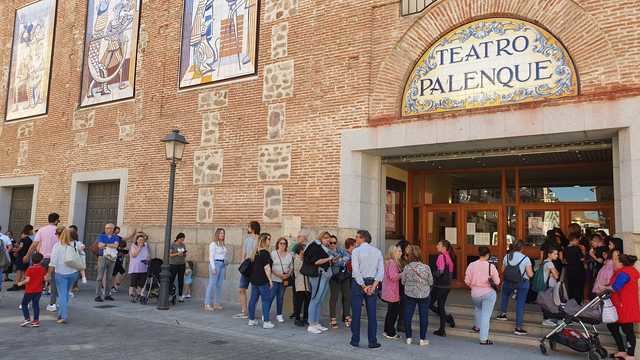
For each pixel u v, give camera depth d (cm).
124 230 1498
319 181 1150
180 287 1248
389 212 1260
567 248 962
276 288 995
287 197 1194
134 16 1595
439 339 888
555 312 852
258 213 1236
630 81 836
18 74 1941
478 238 1284
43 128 1811
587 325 877
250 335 886
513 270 888
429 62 1053
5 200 1931
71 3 1802
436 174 1347
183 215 1372
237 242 1259
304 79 1205
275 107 1244
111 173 1568
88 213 1677
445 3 1039
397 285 900
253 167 1262
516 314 888
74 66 1748
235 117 1314
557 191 1211
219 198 1311
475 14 1002
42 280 910
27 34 1933
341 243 1095
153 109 1493
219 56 1371
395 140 1055
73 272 962
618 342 755
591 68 875
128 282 1477
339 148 1131
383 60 1100
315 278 927
